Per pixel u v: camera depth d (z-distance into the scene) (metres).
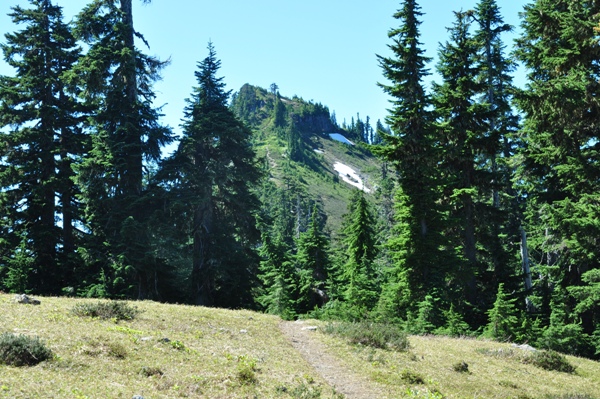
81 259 33.31
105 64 36.66
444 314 26.89
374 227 57.09
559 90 20.03
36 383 9.39
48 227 34.78
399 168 29.73
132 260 31.81
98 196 34.66
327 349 17.45
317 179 181.50
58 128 38.34
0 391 8.65
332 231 125.50
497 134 29.58
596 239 22.55
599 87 20.30
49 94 38.16
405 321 27.83
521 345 22.16
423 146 29.17
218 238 38.22
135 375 11.02
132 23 40.03
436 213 28.62
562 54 21.42
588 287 23.59
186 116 39.94
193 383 11.13
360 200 41.41
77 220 38.41
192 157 39.19
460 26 31.02
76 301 20.02
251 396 10.95
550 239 28.70
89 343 12.50
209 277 36.69
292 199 122.19
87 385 9.78
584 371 19.39
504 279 31.50
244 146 40.19
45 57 38.56
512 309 28.12
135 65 37.59
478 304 29.86
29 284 33.34
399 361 16.69
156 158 37.66
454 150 29.30
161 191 35.47
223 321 19.55
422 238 28.38
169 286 36.09
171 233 34.38
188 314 19.81
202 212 37.50
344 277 40.84
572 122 22.06
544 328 26.53
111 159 34.28
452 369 16.78
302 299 42.25
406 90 29.75
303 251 46.59
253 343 16.55
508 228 37.34
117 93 36.69
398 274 29.22
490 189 31.52
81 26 37.56
